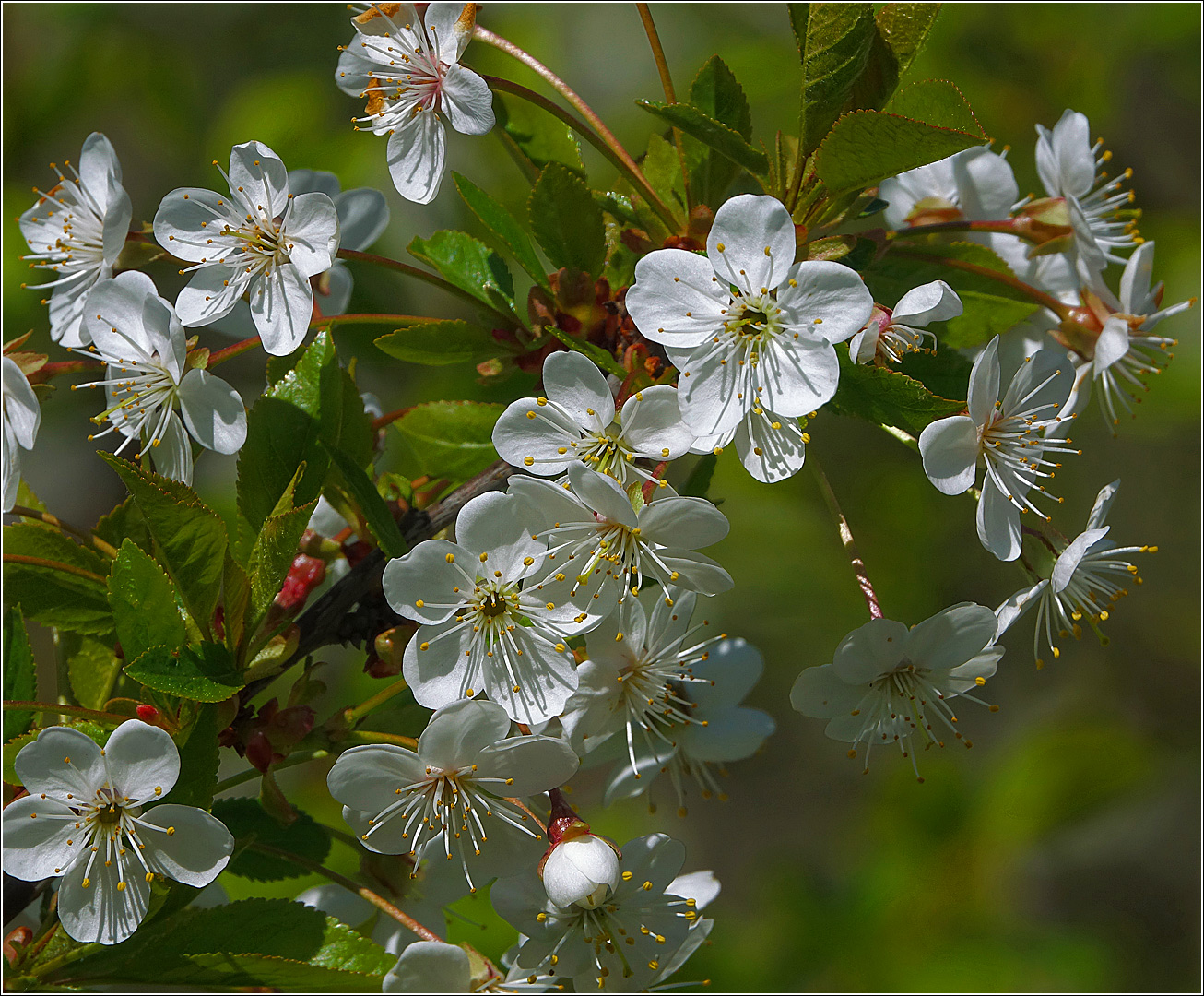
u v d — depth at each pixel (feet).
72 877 2.09
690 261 2.11
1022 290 2.23
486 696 2.11
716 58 2.20
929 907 2.80
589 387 2.10
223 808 2.18
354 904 2.19
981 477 2.24
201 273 2.15
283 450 2.17
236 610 2.12
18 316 2.96
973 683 2.16
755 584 3.13
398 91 2.17
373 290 2.48
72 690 2.18
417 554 2.09
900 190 2.29
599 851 2.11
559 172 2.18
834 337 2.10
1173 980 3.20
